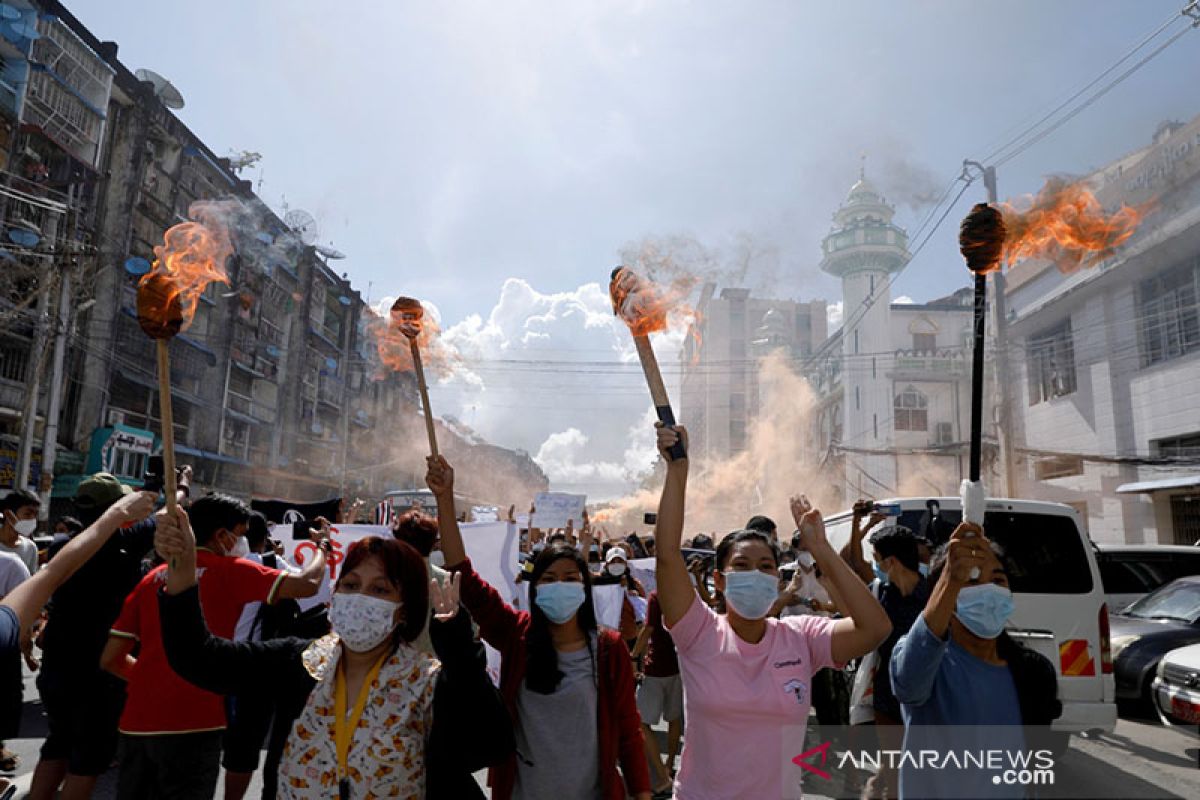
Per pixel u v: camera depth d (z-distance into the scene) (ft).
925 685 7.39
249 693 8.70
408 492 90.07
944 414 124.16
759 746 8.68
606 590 26.27
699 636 9.27
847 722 19.40
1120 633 30.53
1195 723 23.27
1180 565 39.52
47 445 66.03
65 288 66.33
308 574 13.92
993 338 77.66
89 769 14.12
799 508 9.46
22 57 71.67
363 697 8.29
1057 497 81.15
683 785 9.07
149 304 7.85
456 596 9.06
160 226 93.35
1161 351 68.69
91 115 80.59
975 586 7.55
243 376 116.98
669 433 9.48
